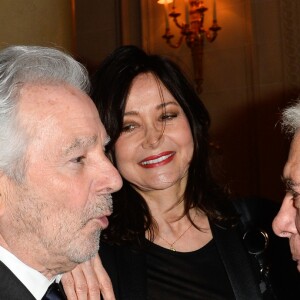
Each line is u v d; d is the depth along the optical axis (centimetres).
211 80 667
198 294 207
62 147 143
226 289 208
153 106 217
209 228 226
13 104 142
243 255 211
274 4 646
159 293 208
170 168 219
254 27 651
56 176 144
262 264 213
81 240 148
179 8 668
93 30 696
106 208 153
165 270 212
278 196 641
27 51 151
